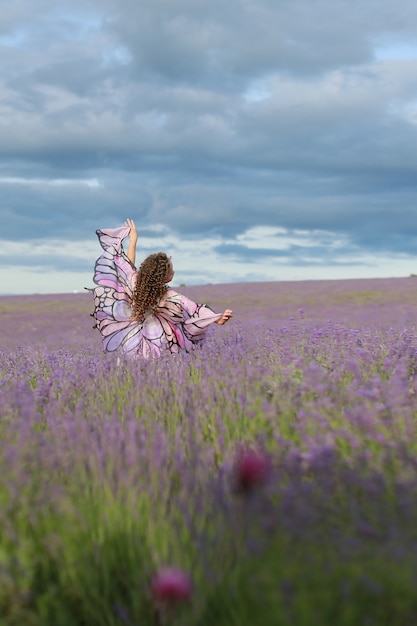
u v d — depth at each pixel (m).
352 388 4.30
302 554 2.36
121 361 6.16
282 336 6.74
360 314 20.39
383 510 2.62
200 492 3.10
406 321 14.48
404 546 2.35
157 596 2.29
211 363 5.50
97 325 6.73
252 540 2.44
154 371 5.74
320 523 2.57
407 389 3.95
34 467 3.29
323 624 2.10
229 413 4.31
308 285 38.94
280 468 3.06
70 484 3.21
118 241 6.94
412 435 3.46
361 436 3.46
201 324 6.60
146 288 6.54
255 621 2.23
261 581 2.24
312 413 3.70
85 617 2.58
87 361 6.37
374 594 2.17
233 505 2.81
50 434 3.96
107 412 4.71
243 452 3.49
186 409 4.60
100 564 2.68
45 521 2.86
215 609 2.41
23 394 4.67
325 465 2.96
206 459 3.54
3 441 3.60
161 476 3.24
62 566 2.70
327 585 2.21
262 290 36.19
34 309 30.78
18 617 2.52
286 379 4.47
